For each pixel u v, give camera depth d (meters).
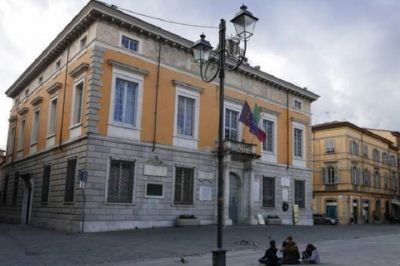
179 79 26.88
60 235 19.98
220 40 11.00
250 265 12.59
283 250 13.47
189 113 27.64
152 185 24.52
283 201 33.78
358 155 53.31
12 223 31.91
